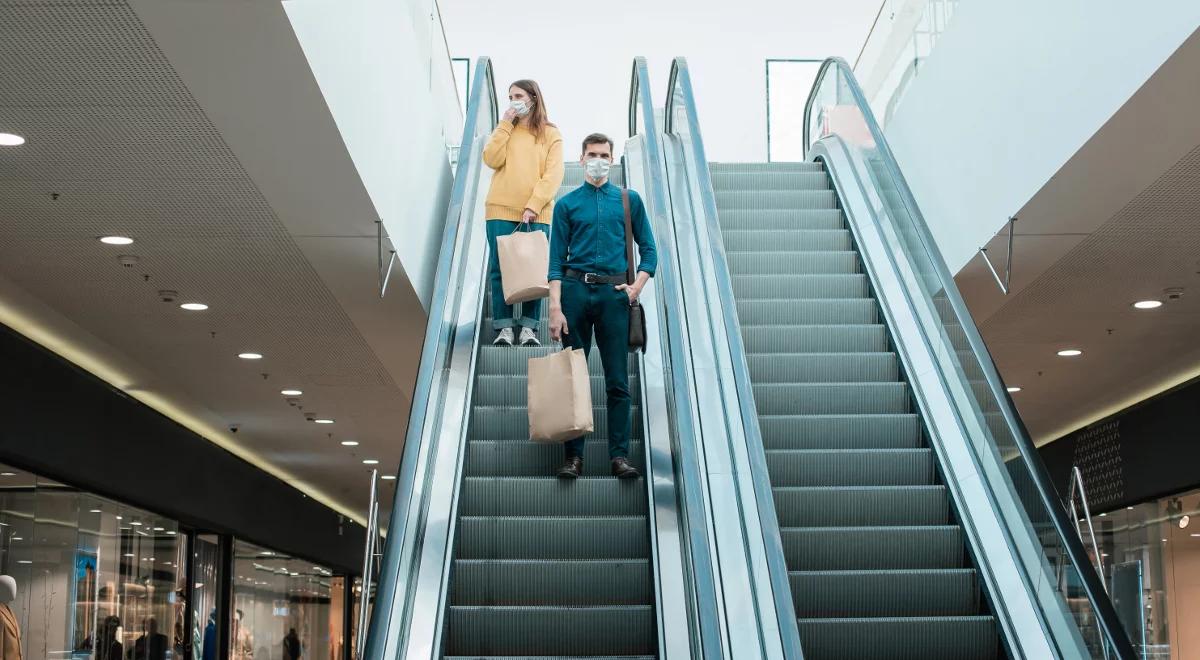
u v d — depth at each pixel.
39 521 10.17
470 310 7.84
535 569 5.95
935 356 7.61
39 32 5.27
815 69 18.00
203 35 5.34
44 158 6.74
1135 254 8.87
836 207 10.93
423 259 9.86
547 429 6.32
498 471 6.82
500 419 7.20
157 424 12.43
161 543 13.92
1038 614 5.59
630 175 10.90
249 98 6.02
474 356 7.46
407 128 8.95
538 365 6.44
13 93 5.89
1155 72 6.03
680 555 5.49
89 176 7.03
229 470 15.38
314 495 23.19
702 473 6.25
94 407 10.64
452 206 7.93
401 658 4.85
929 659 5.75
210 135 6.48
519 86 8.38
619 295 6.56
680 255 8.60
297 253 8.56
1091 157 7.09
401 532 5.04
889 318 8.53
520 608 5.67
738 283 9.28
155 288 9.33
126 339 10.93
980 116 8.84
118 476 11.27
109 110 6.12
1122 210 7.98
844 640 5.77
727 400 6.68
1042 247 8.77
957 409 7.05
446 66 11.33
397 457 18.44
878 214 9.49
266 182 7.18
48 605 10.36
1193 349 11.71
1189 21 5.67
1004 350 11.83
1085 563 5.10
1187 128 6.68
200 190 7.30
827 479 7.09
